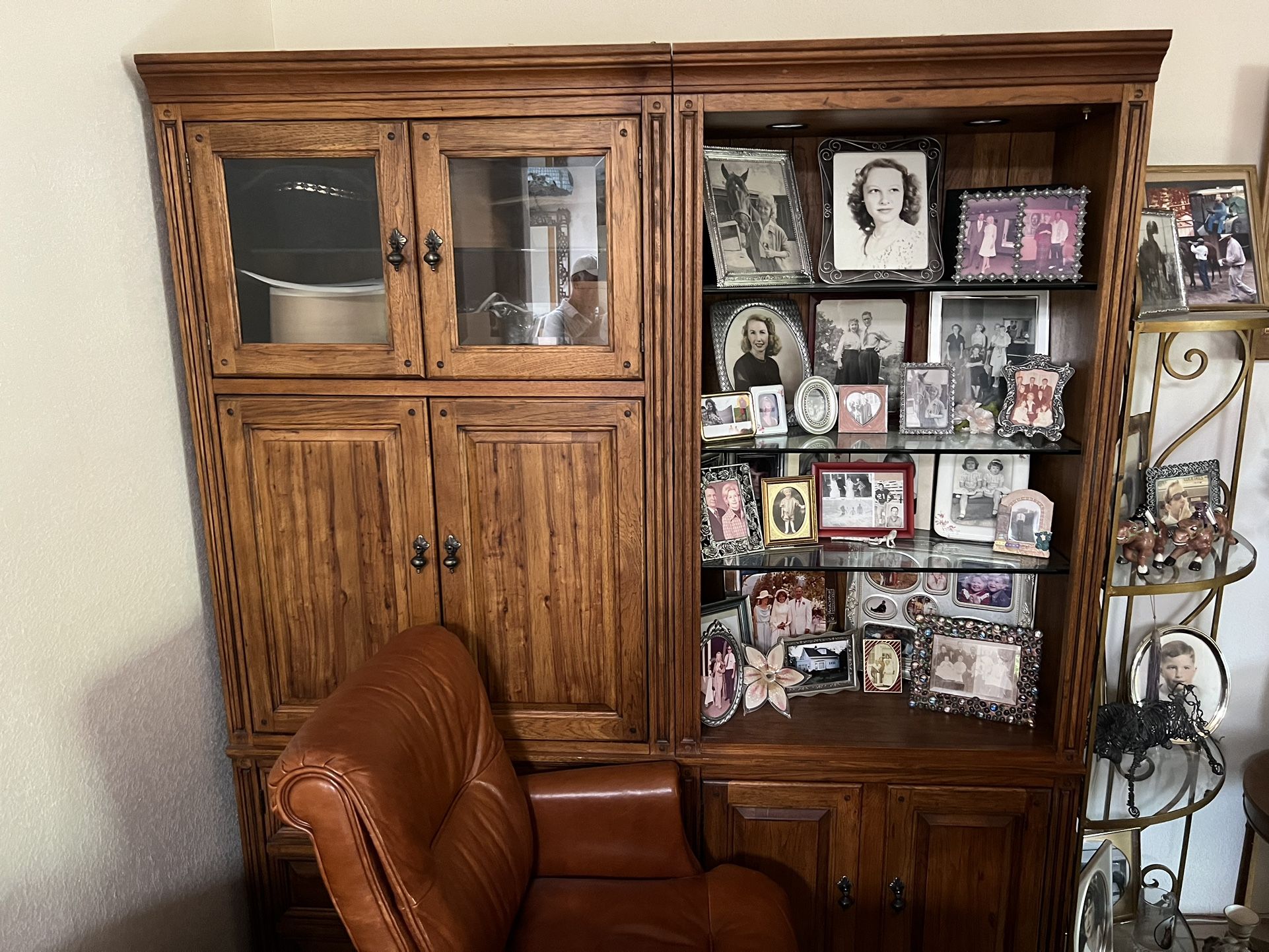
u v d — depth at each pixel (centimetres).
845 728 210
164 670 190
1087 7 205
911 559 201
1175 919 216
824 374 217
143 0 180
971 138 206
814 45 165
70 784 160
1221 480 219
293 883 216
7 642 145
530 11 217
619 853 193
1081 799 197
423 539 196
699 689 200
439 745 167
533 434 190
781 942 173
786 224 201
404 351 187
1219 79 205
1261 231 207
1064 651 192
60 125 158
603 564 196
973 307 207
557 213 181
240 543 198
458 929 145
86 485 165
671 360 183
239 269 186
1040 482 213
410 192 179
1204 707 211
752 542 210
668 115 173
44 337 154
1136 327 178
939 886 206
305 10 222
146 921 182
